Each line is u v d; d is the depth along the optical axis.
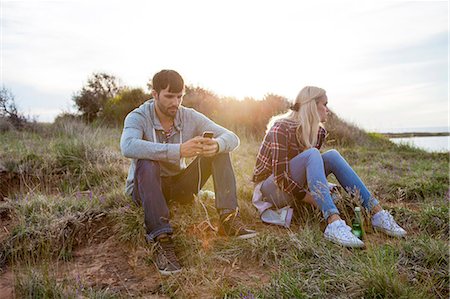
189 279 2.68
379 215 3.21
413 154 8.50
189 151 2.97
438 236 3.31
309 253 2.88
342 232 2.95
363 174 5.46
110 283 2.71
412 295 2.32
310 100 3.41
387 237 3.21
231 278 2.71
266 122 9.35
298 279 2.56
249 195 4.07
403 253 2.84
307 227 3.18
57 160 5.13
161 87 3.12
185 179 3.32
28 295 2.49
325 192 3.09
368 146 9.48
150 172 2.91
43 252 2.97
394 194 4.66
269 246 2.94
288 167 3.34
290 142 3.41
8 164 4.84
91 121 12.44
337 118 10.61
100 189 4.32
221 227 3.18
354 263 2.70
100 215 3.43
